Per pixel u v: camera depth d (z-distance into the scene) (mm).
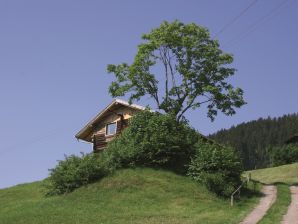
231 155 38969
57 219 31453
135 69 47125
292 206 33844
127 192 36438
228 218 30703
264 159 124375
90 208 33562
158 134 41906
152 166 41344
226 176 37656
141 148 41500
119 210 33000
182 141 42312
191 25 47531
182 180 39094
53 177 38688
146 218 31109
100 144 56531
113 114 56125
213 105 47281
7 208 36594
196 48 47344
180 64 47375
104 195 36031
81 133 58312
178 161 42094
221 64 47156
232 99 46812
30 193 41812
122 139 43562
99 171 38719
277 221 29688
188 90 46500
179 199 35375
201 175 38156
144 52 47281
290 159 76688
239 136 137250
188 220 30391
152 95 48031
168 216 31453
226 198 35812
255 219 30297
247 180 40188
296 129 134875
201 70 47156
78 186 37906
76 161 39375
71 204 34656
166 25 47812
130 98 48188
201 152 39812
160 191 36656
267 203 34969
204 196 36031
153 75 47406
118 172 39812
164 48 47781
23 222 31453
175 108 46625
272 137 133625
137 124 43625
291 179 53156
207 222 29656
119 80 48156
